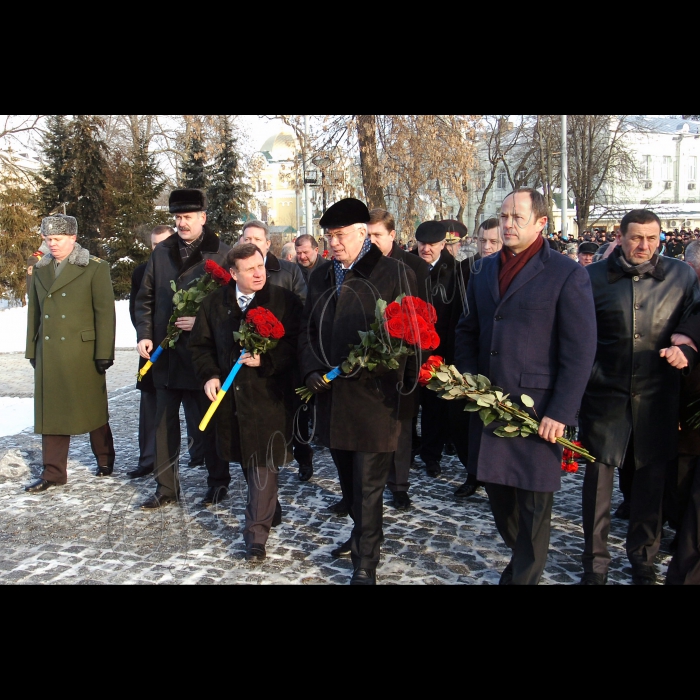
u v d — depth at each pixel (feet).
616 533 14.05
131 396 29.37
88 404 17.19
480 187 43.73
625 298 11.55
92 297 17.29
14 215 72.33
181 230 15.75
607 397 11.60
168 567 12.26
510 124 87.76
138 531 14.06
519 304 10.27
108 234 93.25
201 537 13.70
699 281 12.03
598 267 12.12
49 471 16.96
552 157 96.78
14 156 77.00
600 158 102.12
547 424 9.78
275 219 146.82
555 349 10.16
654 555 11.80
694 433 12.07
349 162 39.93
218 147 45.11
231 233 93.86
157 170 90.89
